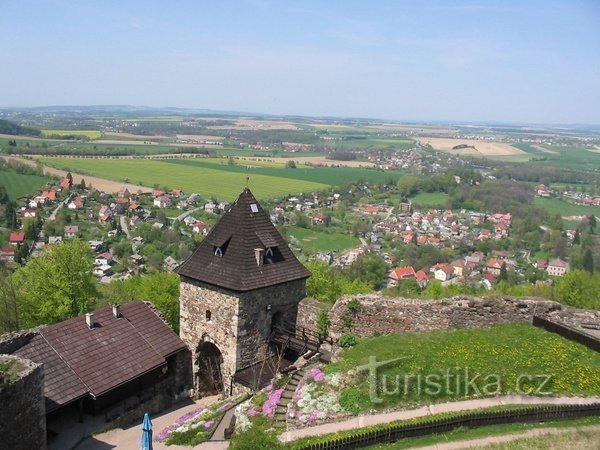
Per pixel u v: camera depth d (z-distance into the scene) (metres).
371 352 26.47
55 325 29.58
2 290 44.38
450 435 20.50
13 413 22.41
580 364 24.61
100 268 99.12
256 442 21.00
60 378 27.27
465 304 29.91
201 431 25.52
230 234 32.97
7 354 26.50
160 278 51.88
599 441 19.77
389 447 20.02
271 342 33.25
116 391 30.27
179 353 33.34
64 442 26.62
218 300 32.09
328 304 33.81
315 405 22.78
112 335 30.94
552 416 21.39
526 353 25.72
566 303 51.62
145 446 21.97
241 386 31.39
